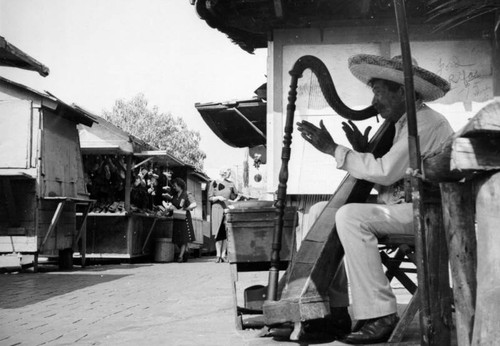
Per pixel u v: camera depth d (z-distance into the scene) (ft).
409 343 11.73
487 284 6.83
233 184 52.39
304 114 26.58
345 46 26.45
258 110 33.99
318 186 26.30
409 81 8.83
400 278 15.16
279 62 26.66
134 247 51.85
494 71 25.67
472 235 8.22
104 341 14.05
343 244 12.32
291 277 12.64
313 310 12.17
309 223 14.53
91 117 46.91
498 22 23.36
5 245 38.27
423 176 8.52
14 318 18.11
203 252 83.56
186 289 26.86
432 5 23.52
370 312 12.17
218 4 24.53
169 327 15.93
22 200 38.52
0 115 39.50
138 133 185.78
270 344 12.94
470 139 6.82
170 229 57.57
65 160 43.62
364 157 12.42
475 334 6.92
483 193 6.99
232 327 15.65
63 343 13.88
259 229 14.85
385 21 26.13
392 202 13.32
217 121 36.22
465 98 25.88
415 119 8.83
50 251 40.06
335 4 25.04
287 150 13.33
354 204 12.50
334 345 12.57
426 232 10.93
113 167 52.60
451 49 25.95
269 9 25.31
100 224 50.83
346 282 14.15
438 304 10.90
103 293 25.32
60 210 39.40
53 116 41.75
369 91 26.35
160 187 66.74
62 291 26.27
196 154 192.13
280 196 13.28
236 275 15.43
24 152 39.11
